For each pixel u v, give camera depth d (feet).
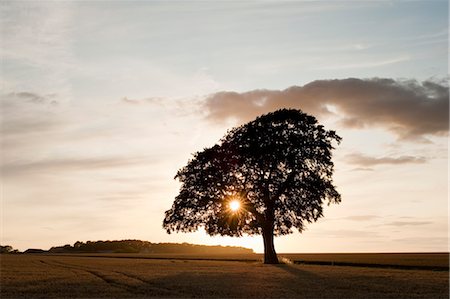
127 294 103.19
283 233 214.48
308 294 102.06
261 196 207.51
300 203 205.87
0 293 106.73
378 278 138.31
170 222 215.10
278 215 210.79
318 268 188.14
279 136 204.13
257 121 209.97
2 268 207.82
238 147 208.74
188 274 157.48
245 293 104.06
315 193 202.90
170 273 163.02
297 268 187.93
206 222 213.46
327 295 100.22
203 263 253.44
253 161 202.49
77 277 150.30
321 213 206.80
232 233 213.46
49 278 146.51
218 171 210.38
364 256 389.60
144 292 106.73
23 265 238.07
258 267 194.29
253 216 214.48
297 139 203.62
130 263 256.32
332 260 289.12
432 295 99.45
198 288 113.60
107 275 156.35
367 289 110.83
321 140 206.08
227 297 97.71
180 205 213.25
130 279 139.64
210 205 213.87
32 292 108.47
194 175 214.90
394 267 210.59
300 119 208.03
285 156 200.95
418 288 111.96
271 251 211.61
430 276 145.48
